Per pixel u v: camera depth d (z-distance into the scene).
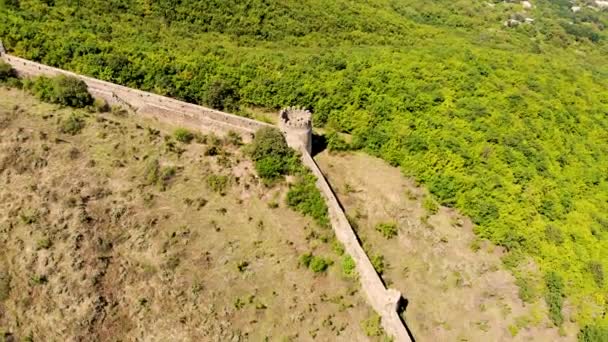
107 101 53.31
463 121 58.47
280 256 44.22
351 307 41.78
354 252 43.78
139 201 45.81
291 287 42.44
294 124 49.62
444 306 43.78
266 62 61.44
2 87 53.44
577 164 60.09
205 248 43.88
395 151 54.25
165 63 56.09
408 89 60.56
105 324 39.94
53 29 58.84
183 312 40.25
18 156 47.53
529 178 54.38
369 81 60.28
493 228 49.00
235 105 56.06
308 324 40.59
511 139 57.56
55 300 40.69
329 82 58.81
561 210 53.31
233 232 45.28
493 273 46.78
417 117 57.66
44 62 55.94
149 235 43.84
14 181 46.38
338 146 54.59
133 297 40.97
